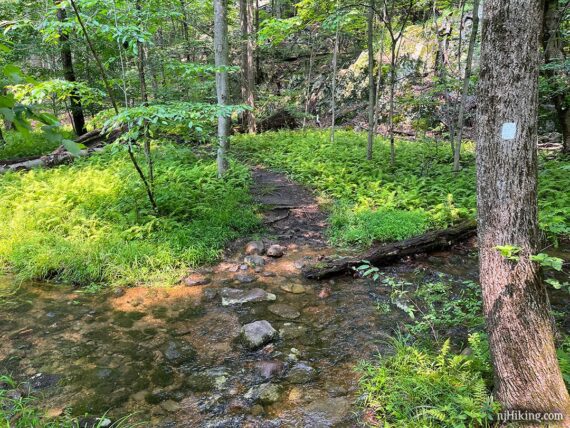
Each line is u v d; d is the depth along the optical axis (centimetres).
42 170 1024
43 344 453
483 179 297
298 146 1448
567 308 501
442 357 363
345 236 753
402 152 1315
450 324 469
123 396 372
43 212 754
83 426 332
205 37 2155
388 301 546
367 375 389
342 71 2217
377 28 1709
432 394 326
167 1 768
